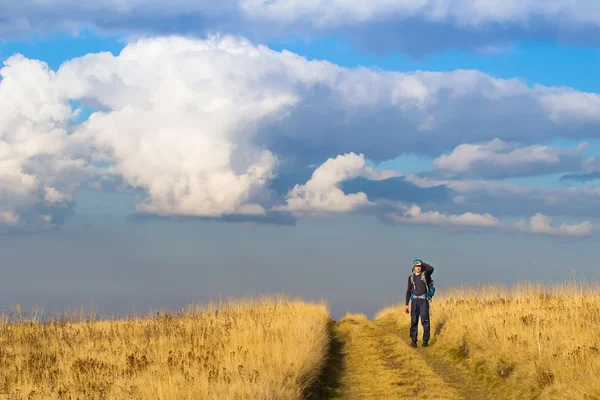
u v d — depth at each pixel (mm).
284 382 10000
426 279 16172
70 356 13234
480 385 11289
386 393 10516
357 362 13852
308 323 16594
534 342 11148
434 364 13562
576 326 11891
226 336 14602
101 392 9367
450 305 19141
